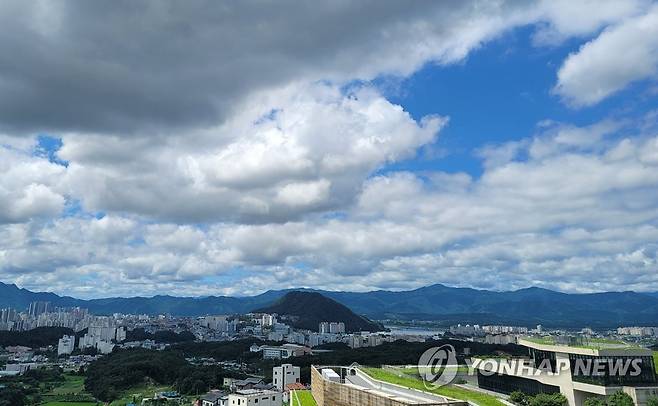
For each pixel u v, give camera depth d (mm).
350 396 64750
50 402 180500
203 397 168250
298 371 186750
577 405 86750
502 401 69062
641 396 77625
